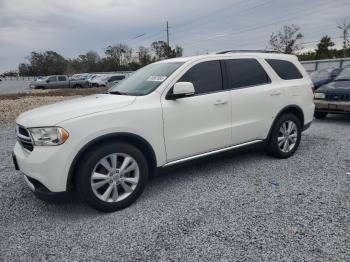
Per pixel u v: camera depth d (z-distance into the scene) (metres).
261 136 5.00
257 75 4.96
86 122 3.38
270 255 2.73
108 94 4.46
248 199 3.83
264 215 3.42
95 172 3.48
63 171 3.29
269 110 5.00
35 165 3.32
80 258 2.82
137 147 3.85
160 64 4.78
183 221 3.37
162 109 3.89
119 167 3.65
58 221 3.49
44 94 22.28
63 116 3.37
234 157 5.52
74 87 32.91
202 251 2.83
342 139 6.62
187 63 4.29
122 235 3.15
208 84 4.40
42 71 94.44
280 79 5.24
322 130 7.64
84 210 3.74
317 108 8.80
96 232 3.23
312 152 5.70
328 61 24.16
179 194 4.07
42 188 3.45
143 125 3.73
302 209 3.52
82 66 90.81
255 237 3.01
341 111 8.29
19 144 3.86
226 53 4.72
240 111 4.64
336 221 3.23
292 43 44.16
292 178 4.46
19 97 18.89
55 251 2.94
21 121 3.61
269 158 5.39
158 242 3.01
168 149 3.99
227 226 3.23
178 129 4.04
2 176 4.96
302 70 5.69
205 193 4.07
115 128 3.52
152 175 4.01
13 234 3.26
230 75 4.63
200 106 4.21
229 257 2.73
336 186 4.12
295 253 2.74
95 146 3.49
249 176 4.60
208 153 4.41
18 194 4.25
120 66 82.88
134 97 3.88
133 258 2.79
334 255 2.69
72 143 3.30
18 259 2.84
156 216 3.51
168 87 4.04
